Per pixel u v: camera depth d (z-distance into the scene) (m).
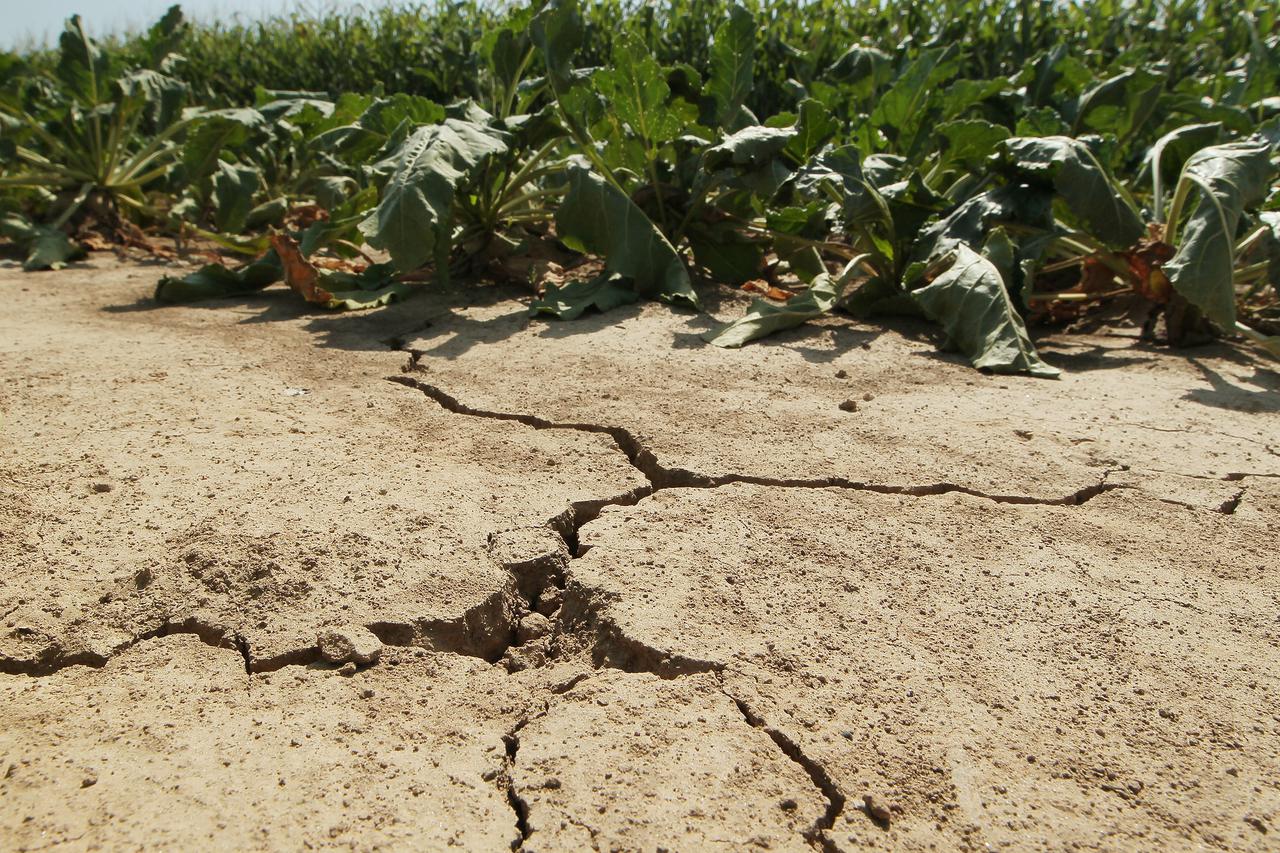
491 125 5.38
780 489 2.97
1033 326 5.12
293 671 2.09
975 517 2.83
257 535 2.55
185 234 7.39
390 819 1.68
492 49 5.75
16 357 4.21
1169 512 2.89
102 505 2.75
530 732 1.92
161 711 1.95
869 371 4.16
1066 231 4.75
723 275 5.62
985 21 8.70
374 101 5.68
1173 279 4.21
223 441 3.24
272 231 5.31
